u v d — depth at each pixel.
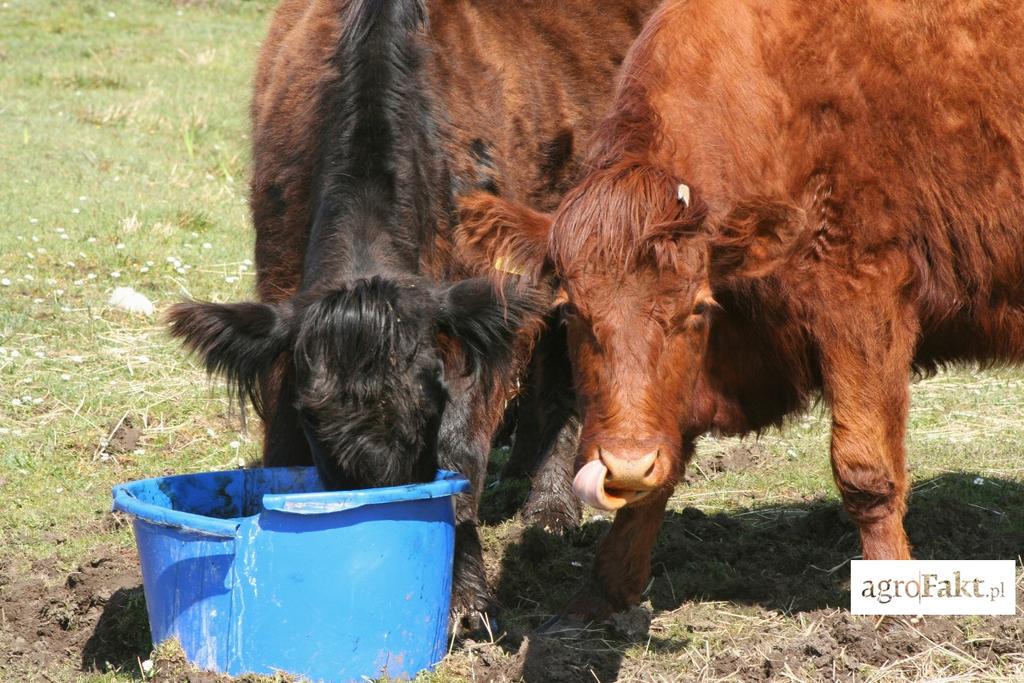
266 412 7.54
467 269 8.72
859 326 7.08
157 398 11.39
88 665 6.84
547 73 9.88
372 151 7.56
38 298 13.35
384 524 6.14
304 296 6.89
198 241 15.96
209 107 23.59
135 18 31.20
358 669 6.25
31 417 10.83
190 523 6.07
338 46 7.99
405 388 6.33
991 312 7.64
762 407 7.71
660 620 7.45
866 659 6.70
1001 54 7.22
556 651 6.85
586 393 5.75
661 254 5.61
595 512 9.88
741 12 7.16
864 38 7.13
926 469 10.17
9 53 26.64
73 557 8.27
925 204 7.20
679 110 6.88
